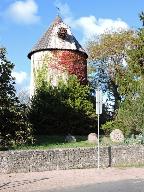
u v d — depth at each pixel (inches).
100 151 857.5
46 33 1649.9
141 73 1232.8
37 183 637.3
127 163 890.1
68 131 1373.0
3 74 1031.0
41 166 791.1
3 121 1043.9
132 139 1059.3
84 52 1620.3
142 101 1083.9
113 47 2199.8
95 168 838.5
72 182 648.4
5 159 758.5
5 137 1040.8
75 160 829.8
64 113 1375.5
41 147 1025.5
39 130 1347.2
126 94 1177.4
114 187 600.4
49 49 1581.0
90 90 1510.8
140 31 1290.6
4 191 567.5
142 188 589.6
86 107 1414.9
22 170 771.4
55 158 808.9
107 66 2251.5
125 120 1104.2
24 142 1058.7
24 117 1068.5
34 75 1605.6
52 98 1373.0
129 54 1274.6
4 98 1035.3
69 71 1574.8
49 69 1576.0
